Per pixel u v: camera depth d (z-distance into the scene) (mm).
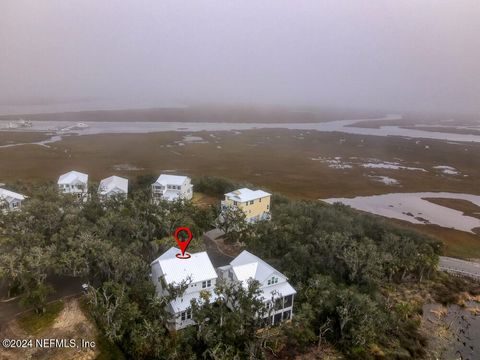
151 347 40875
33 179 118875
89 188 86375
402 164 174750
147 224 65188
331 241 63531
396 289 63875
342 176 147625
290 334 47594
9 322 43188
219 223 71250
